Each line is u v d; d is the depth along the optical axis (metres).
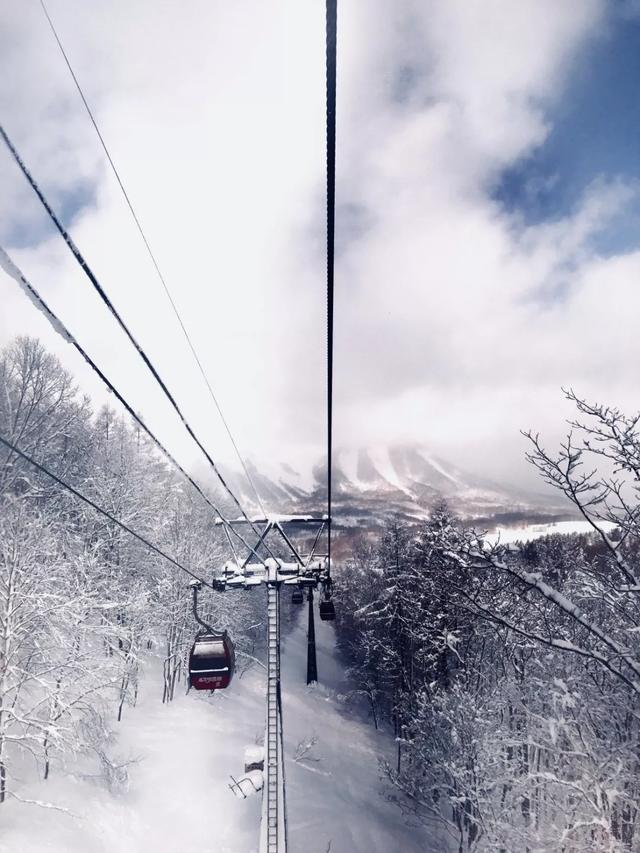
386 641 34.38
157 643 31.70
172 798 22.64
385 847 22.66
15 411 23.83
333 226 3.43
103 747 24.14
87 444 35.03
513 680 16.64
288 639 65.50
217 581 13.07
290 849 21.22
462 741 19.53
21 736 18.27
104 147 4.01
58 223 3.30
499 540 6.91
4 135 2.88
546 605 12.09
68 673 21.02
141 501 35.34
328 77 2.57
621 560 7.37
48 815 18.44
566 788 13.03
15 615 19.06
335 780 28.28
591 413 7.57
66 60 3.51
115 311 3.90
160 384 4.85
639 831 12.13
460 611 19.39
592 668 11.20
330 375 5.30
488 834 15.96
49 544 21.98
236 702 36.12
